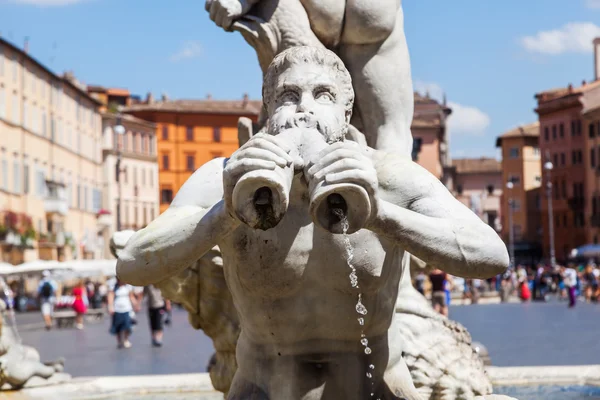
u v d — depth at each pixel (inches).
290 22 218.5
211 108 4375.0
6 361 308.3
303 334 141.6
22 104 2751.0
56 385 309.7
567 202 4010.8
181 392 305.6
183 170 4318.4
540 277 2127.2
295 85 141.2
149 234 135.8
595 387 293.7
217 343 221.9
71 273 1690.5
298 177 130.0
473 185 5270.7
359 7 215.9
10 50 2674.7
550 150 4143.7
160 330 809.5
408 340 221.1
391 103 222.4
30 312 2138.3
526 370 303.4
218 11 220.7
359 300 138.3
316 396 142.9
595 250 2893.7
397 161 139.4
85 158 3447.3
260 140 121.0
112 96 4468.5
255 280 137.9
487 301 2031.3
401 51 224.1
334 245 135.6
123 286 840.3
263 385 145.5
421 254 130.1
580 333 830.5
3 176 2608.3
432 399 219.0
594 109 3801.7
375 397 145.6
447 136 4178.2
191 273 214.7
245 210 119.7
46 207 2928.2
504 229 4643.2
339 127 140.0
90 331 1226.6
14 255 2605.8
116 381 311.7
